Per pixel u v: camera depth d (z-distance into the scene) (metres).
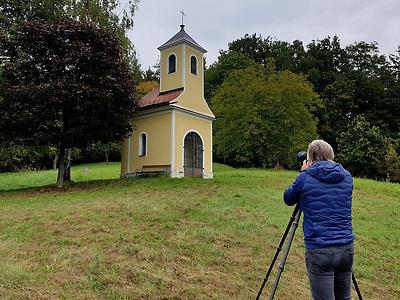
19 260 6.42
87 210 10.63
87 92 16.91
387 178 35.59
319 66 48.88
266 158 33.25
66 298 4.95
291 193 3.92
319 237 3.61
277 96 31.34
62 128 19.12
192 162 21.64
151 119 21.69
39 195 15.44
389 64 50.62
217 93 34.69
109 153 48.38
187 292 5.39
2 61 19.91
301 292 5.87
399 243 9.23
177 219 9.75
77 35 18.61
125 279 5.71
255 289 5.81
